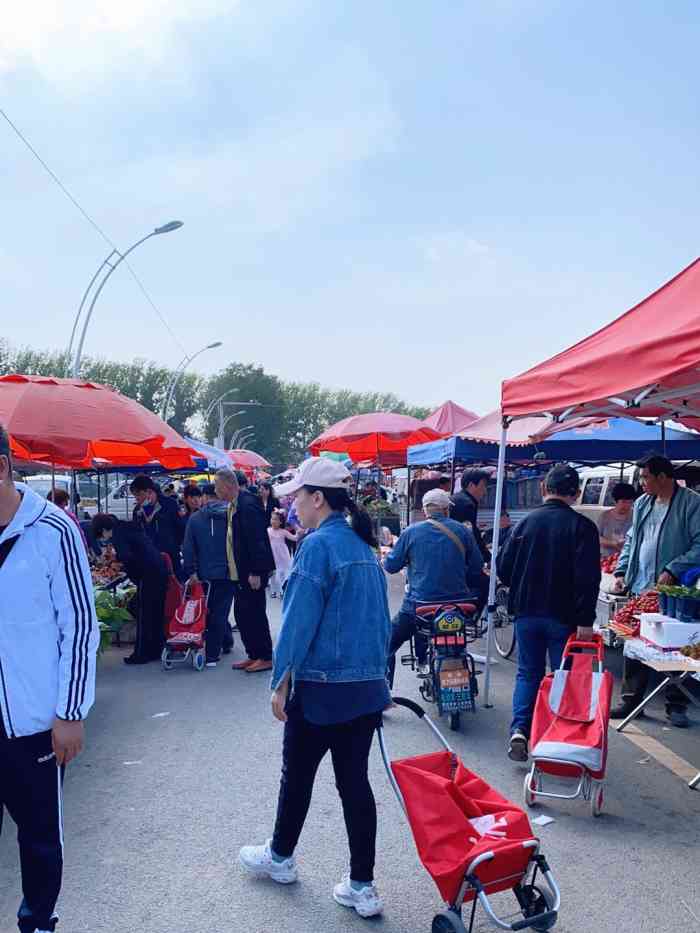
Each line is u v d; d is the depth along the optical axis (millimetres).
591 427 11625
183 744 6402
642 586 7168
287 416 111625
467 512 9172
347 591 3734
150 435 7293
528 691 5855
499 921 3363
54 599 3156
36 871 3170
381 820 4879
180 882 4141
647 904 3900
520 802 5141
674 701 6805
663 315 5844
